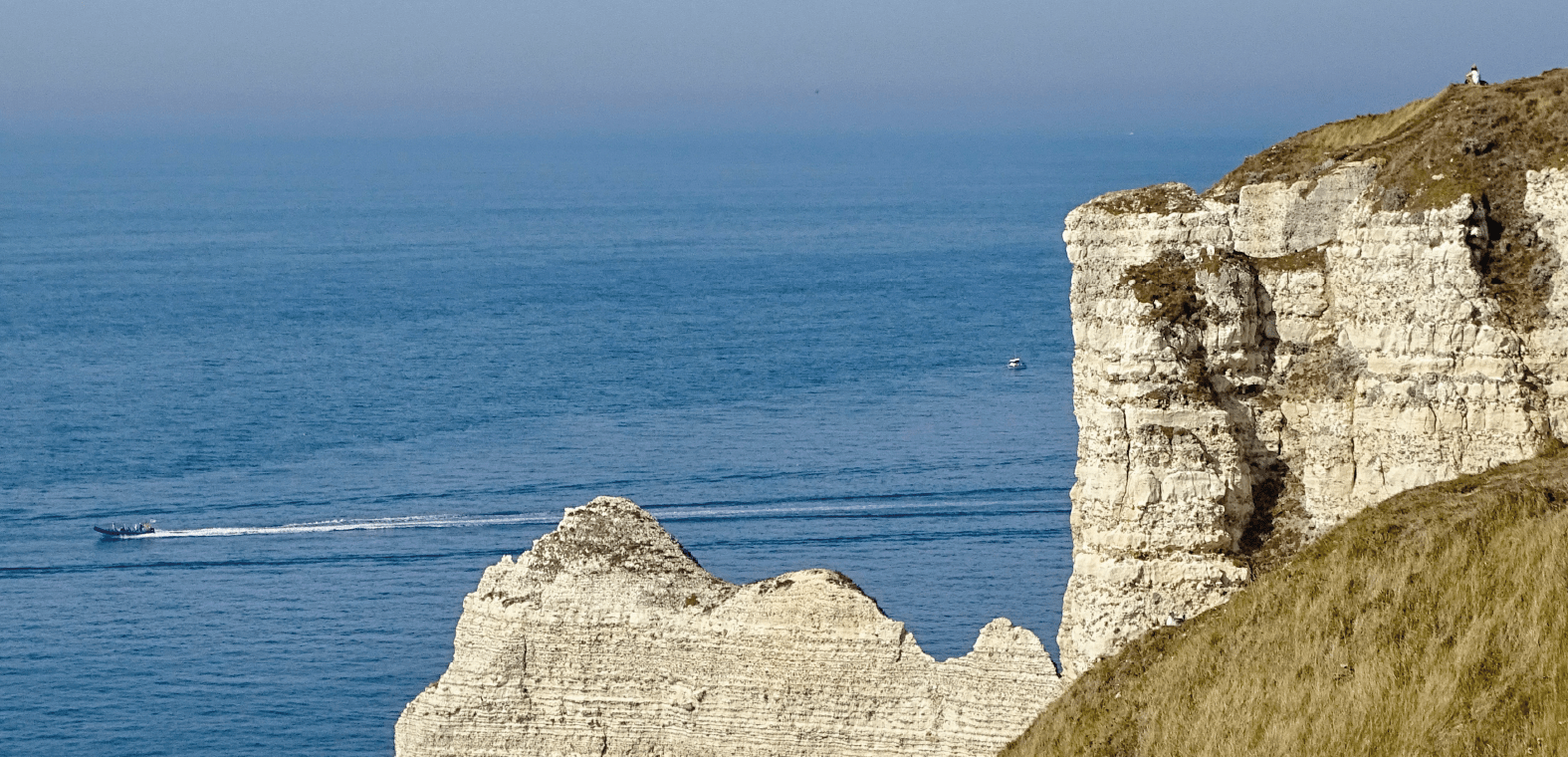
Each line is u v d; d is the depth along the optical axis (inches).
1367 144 5580.7
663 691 5994.1
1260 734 4734.3
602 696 6028.5
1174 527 5285.4
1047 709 5378.9
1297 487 5418.3
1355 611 4931.1
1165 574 5295.3
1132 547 5319.9
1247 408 5428.2
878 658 5807.1
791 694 5866.1
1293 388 5433.1
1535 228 5211.6
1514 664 4485.7
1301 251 5487.2
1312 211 5462.6
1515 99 5393.7
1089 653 5383.9
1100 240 5442.9
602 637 6033.5
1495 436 5157.5
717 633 5930.1
